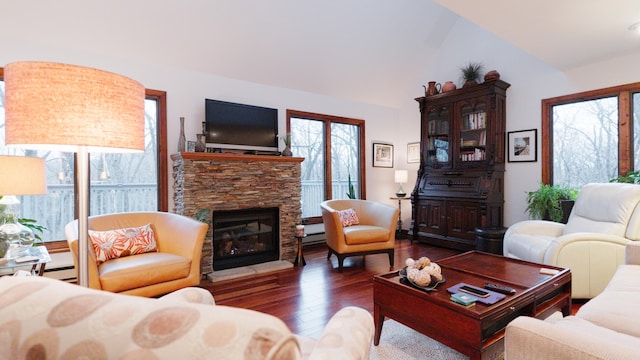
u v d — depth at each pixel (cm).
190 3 328
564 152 408
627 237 253
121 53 344
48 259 219
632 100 355
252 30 377
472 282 198
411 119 578
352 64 480
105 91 105
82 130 100
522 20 274
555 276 202
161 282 241
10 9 280
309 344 112
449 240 465
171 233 277
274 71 436
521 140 437
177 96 380
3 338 46
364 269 371
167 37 348
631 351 81
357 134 558
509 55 449
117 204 358
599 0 241
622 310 138
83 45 324
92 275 217
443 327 165
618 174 365
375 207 419
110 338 43
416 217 514
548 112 416
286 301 275
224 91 413
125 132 111
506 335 101
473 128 456
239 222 390
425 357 190
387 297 198
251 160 387
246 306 265
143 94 122
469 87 450
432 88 506
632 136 357
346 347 88
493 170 430
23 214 316
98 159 349
